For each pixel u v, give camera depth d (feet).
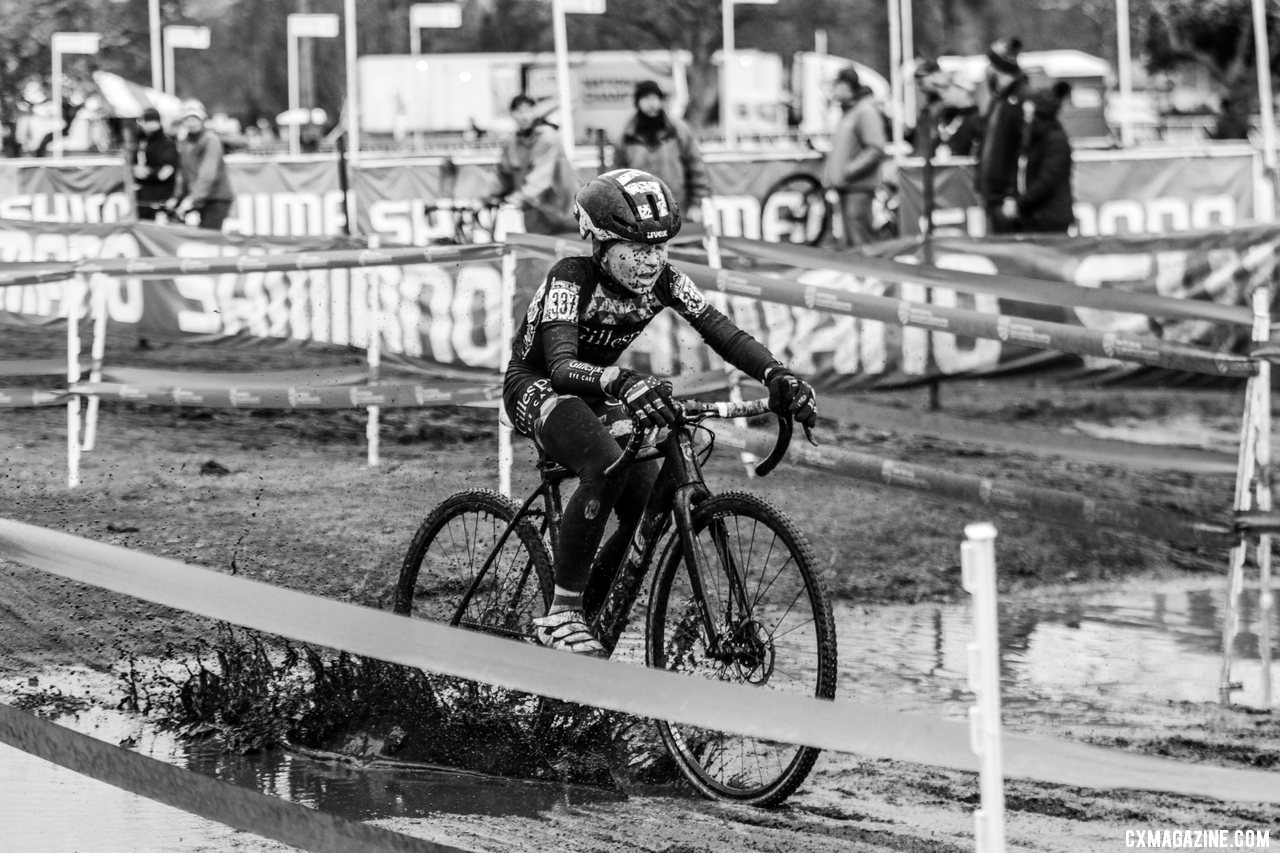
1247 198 98.94
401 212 101.40
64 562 33.32
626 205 38.68
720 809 36.42
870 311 59.16
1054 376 78.95
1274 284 77.77
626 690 27.02
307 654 45.78
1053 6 248.52
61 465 78.89
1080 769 24.80
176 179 114.11
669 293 40.88
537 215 98.02
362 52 259.39
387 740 40.63
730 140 165.27
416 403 69.31
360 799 36.47
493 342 79.25
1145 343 53.01
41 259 86.79
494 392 67.31
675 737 38.09
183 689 43.88
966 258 78.33
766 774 39.01
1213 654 53.93
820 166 99.76
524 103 97.19
